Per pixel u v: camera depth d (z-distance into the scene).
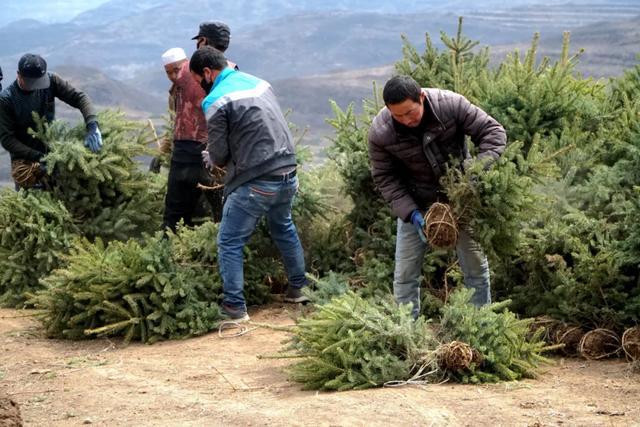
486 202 7.73
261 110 9.62
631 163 9.22
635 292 8.45
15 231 11.61
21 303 11.55
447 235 7.63
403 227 8.16
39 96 11.86
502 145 7.74
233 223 9.77
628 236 8.70
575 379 7.50
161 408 7.11
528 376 7.60
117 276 9.95
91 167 11.80
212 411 6.89
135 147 12.41
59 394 7.72
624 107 10.90
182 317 9.80
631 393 6.98
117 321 9.92
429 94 7.64
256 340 9.37
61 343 9.89
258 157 9.60
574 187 9.48
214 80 9.77
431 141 7.68
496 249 7.98
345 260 11.07
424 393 7.07
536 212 8.03
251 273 10.96
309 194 11.34
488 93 10.70
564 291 8.62
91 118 12.02
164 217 11.63
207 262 10.77
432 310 9.50
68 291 10.05
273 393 7.39
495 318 7.61
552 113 10.57
